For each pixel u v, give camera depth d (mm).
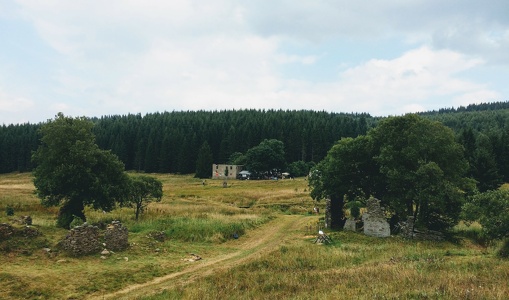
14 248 21156
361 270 18953
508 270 18000
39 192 34562
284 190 82812
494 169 66250
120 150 150250
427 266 19594
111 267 20844
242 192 78000
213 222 37250
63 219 32594
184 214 44625
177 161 143250
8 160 149875
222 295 15953
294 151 141375
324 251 25281
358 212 41000
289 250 25141
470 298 13211
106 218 40969
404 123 38000
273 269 20859
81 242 22688
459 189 37344
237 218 42719
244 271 20500
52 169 34844
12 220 25641
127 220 40062
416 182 34594
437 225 37438
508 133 93875
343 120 165750
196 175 129375
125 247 25547
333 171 39656
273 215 51469
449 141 36906
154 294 16828
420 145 35812
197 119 177000
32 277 17578
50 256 21328
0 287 16250
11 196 55812
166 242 29719
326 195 40562
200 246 29719
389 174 35281
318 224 41500
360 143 40594
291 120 161625
